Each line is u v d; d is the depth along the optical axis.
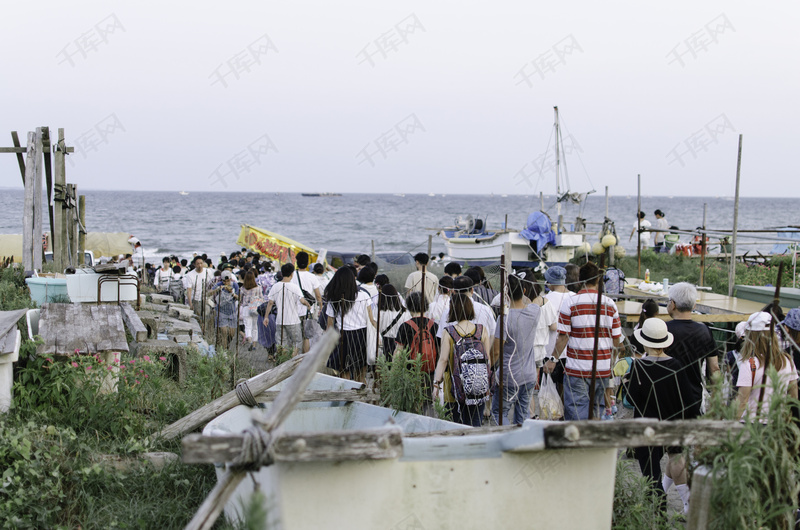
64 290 9.93
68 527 4.45
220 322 12.41
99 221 90.69
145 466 5.23
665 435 3.40
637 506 4.46
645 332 5.52
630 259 20.47
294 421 5.70
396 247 66.94
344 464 3.31
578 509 3.63
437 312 7.64
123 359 7.71
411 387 5.60
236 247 61.38
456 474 3.47
